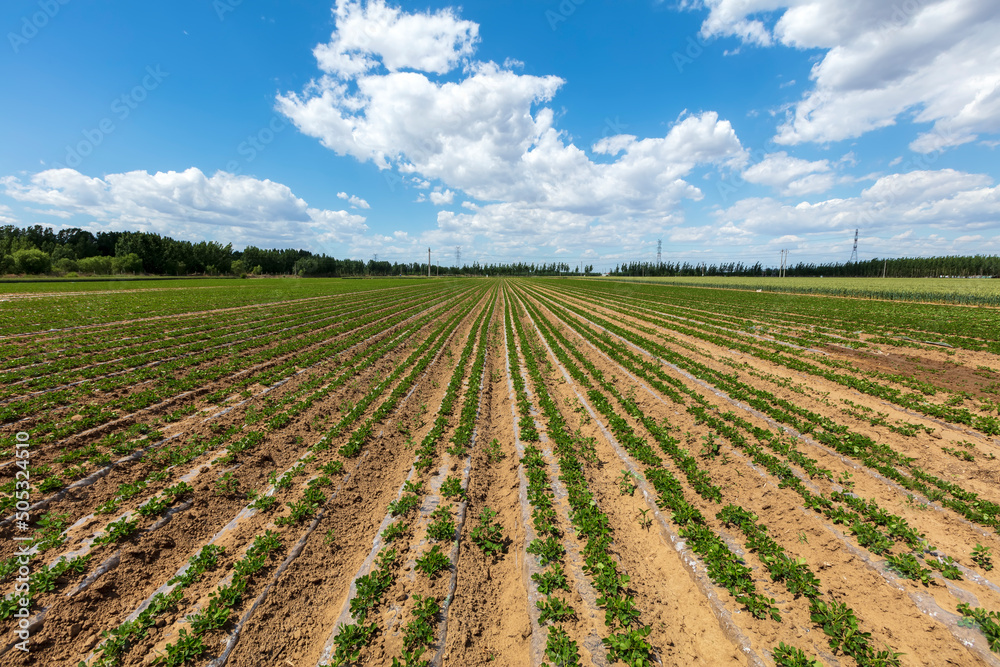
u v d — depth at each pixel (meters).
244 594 5.59
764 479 8.48
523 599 5.73
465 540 6.89
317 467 9.09
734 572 5.73
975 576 5.68
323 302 45.09
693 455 9.75
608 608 5.33
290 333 24.17
